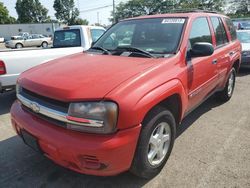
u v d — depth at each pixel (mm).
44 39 31812
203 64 3689
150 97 2502
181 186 2824
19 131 2906
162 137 2906
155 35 3570
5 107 5492
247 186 2809
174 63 3076
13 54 4957
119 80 2486
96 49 3869
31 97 2719
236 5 52031
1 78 4859
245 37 9922
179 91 2992
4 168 3197
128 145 2355
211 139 3863
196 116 4770
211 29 4309
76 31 6938
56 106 2455
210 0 47281
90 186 2854
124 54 3355
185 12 4145
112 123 2281
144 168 2686
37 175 3057
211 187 2803
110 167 2332
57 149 2385
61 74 2750
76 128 2340
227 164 3209
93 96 2301
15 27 50469
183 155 3414
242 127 4277
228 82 5285
